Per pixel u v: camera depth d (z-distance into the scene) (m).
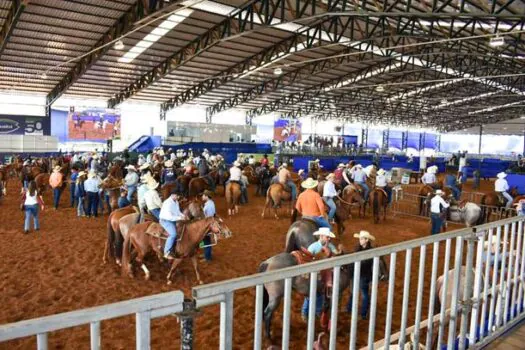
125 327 6.40
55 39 25.27
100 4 20.92
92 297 7.68
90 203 15.06
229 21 23.34
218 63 33.16
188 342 2.08
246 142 44.84
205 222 8.41
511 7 17.20
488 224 4.07
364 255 2.97
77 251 10.55
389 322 3.27
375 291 3.11
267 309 5.68
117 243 9.38
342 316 7.03
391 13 15.75
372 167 19.36
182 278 8.87
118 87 36.88
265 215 16.62
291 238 7.97
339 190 16.38
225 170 24.00
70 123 37.34
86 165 23.95
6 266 9.22
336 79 40.38
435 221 12.39
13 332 1.67
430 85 42.72
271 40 28.27
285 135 47.59
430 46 28.41
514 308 4.81
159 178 20.22
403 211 18.66
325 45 23.70
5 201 18.34
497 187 16.47
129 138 43.84
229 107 45.97
